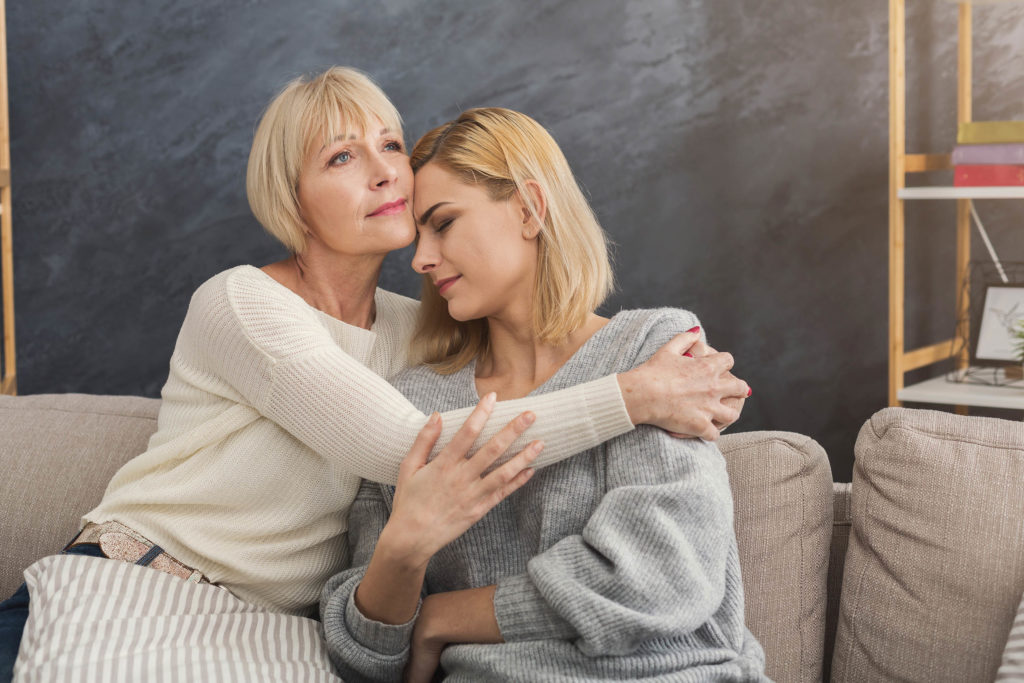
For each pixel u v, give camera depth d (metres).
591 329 1.25
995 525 1.18
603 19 2.94
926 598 1.20
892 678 1.20
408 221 1.28
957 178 2.42
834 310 2.87
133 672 1.05
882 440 1.31
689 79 2.90
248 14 3.18
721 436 1.41
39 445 1.59
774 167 2.87
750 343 2.96
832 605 1.39
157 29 3.24
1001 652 1.14
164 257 3.32
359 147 1.28
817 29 2.77
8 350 3.11
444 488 1.06
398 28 3.09
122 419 1.61
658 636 1.02
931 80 2.72
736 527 1.32
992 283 2.60
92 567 1.16
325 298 1.36
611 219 3.02
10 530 1.53
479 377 1.32
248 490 1.24
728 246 2.94
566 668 1.05
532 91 3.02
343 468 1.24
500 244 1.20
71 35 3.31
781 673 1.25
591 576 1.04
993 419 1.28
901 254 2.47
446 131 1.26
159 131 3.28
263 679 1.10
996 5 2.65
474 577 1.19
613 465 1.12
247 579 1.24
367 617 1.13
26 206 3.41
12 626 1.21
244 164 3.23
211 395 1.28
